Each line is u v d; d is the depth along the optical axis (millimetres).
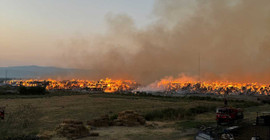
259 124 15414
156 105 45562
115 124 19766
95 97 72562
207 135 12070
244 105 43281
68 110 35938
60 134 14609
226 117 19359
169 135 15484
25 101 54031
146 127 18672
